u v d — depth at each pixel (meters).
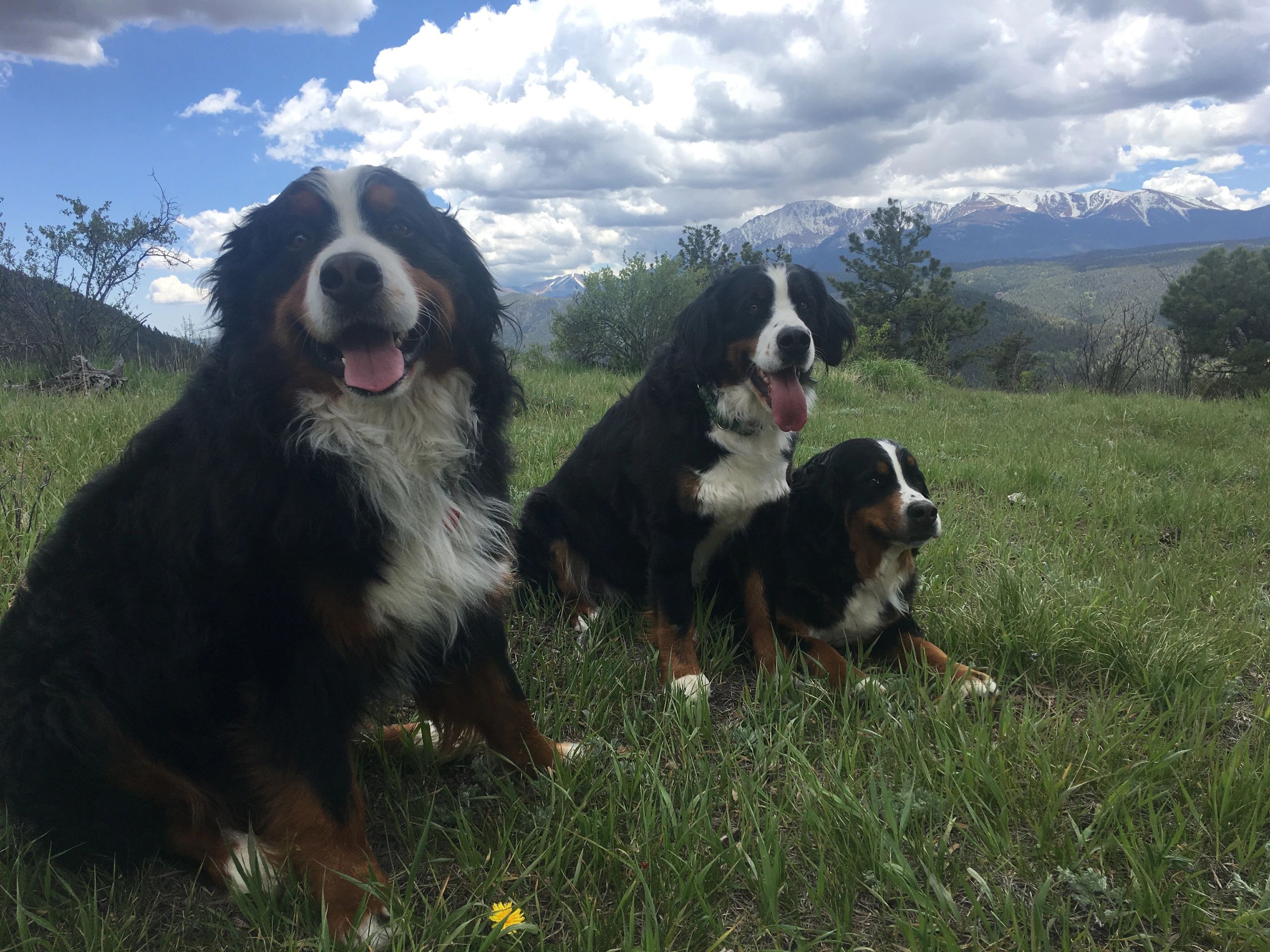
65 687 0.95
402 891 0.96
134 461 1.02
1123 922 0.91
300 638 0.95
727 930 0.91
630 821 1.05
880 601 1.49
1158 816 1.00
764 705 1.29
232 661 0.94
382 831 1.08
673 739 1.21
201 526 0.94
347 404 1.02
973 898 0.91
